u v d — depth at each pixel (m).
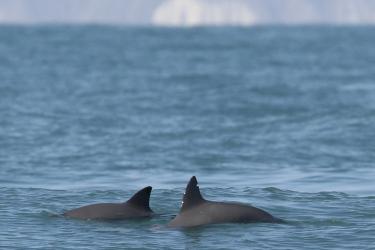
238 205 79.56
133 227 77.75
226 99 197.12
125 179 105.31
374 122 153.00
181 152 125.62
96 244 72.38
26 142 134.62
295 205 87.12
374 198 90.88
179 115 169.25
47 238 74.31
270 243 72.38
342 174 108.12
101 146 130.88
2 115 166.25
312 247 71.31
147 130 147.25
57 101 194.50
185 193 79.56
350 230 76.38
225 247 71.38
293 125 152.62
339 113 166.38
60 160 119.25
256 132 145.00
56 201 89.75
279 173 109.19
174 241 73.12
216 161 118.75
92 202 89.50
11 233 75.88
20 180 104.50
